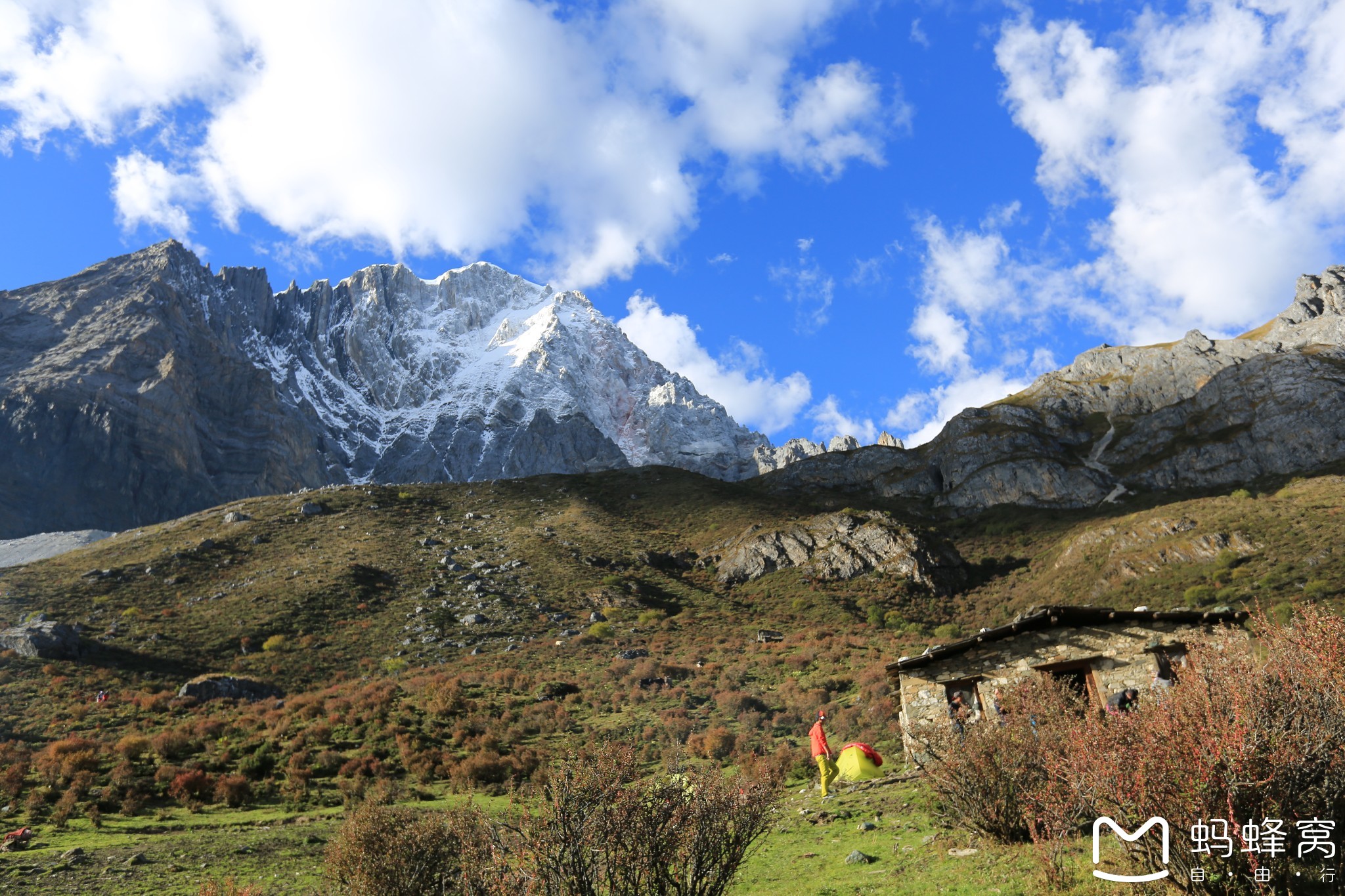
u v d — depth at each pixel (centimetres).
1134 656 1973
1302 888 755
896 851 1486
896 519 11231
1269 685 829
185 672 5994
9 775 3148
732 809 945
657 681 5562
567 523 12094
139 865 2162
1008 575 10000
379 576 9075
